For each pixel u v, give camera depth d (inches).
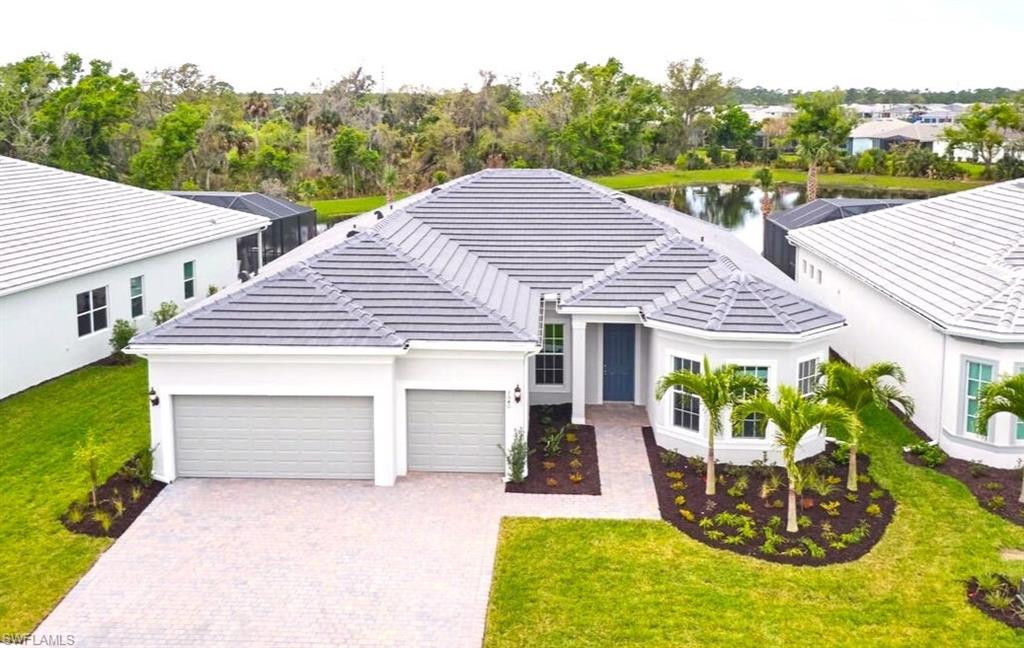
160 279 1186.6
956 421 783.1
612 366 930.7
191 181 2566.4
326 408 740.7
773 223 1540.4
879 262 1019.9
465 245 972.6
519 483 740.0
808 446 784.9
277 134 2947.8
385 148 3048.7
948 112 5925.2
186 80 3351.4
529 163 3358.8
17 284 924.6
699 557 617.3
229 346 716.7
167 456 742.5
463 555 623.8
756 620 544.1
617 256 957.2
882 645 519.2
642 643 523.2
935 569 600.7
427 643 525.3
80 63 2583.7
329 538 648.4
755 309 776.3
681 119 4146.2
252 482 745.6
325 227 2247.8
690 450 792.9
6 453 803.4
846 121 3582.7
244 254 1507.1
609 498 713.0
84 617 551.5
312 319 739.4
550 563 611.8
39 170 1264.8
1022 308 755.4
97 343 1070.4
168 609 559.8
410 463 766.5
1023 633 529.0
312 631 537.0
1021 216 939.3
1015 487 723.4
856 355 1064.2
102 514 676.7
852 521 665.6
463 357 738.8
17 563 614.9
